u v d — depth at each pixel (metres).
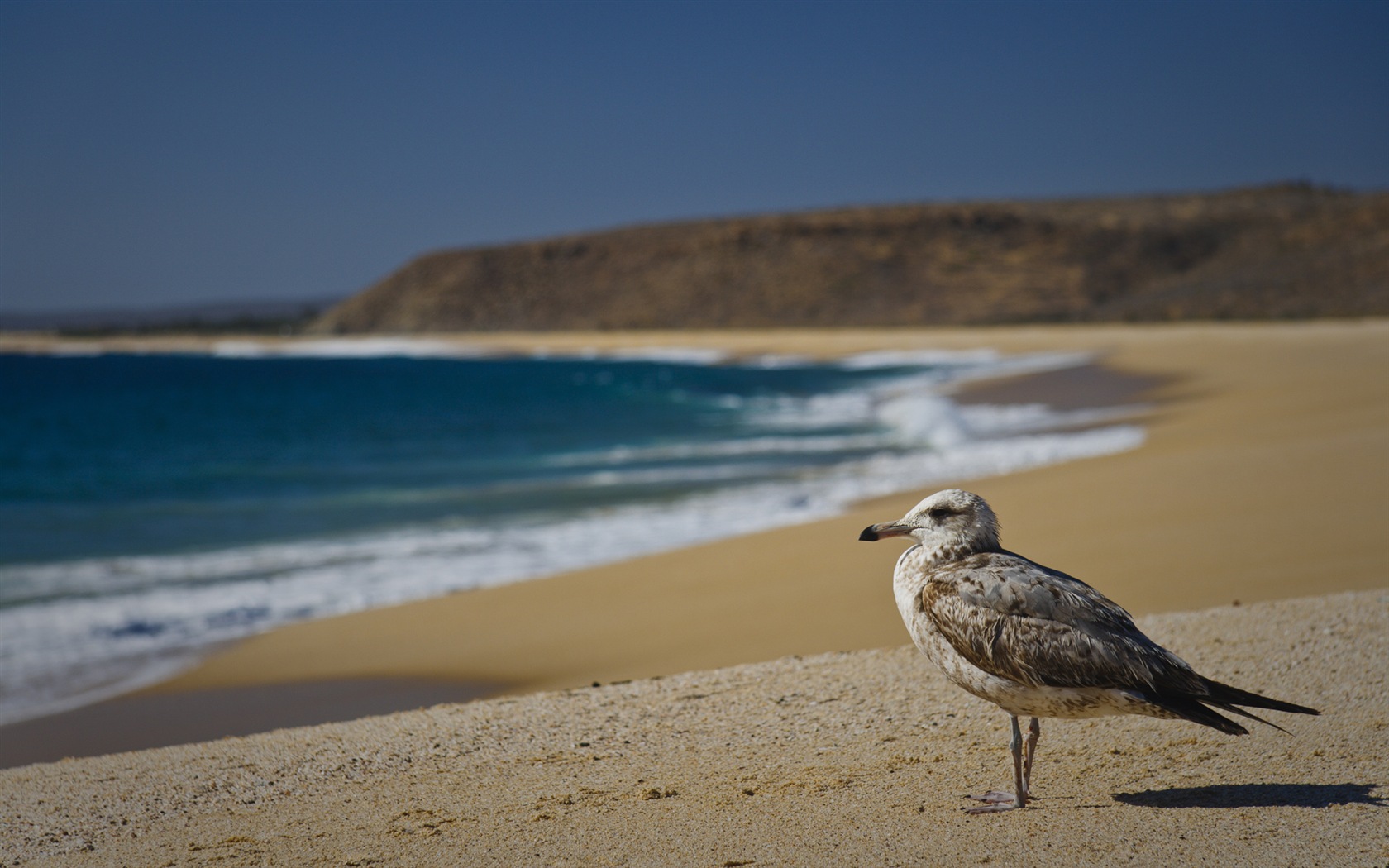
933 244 169.38
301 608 11.66
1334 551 10.17
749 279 169.38
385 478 22.44
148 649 10.22
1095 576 10.12
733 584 11.46
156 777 5.20
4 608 11.70
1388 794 3.92
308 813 4.55
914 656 6.58
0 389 62.09
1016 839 3.75
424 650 9.91
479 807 4.47
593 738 5.39
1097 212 178.75
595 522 16.20
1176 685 3.48
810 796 4.34
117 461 26.27
